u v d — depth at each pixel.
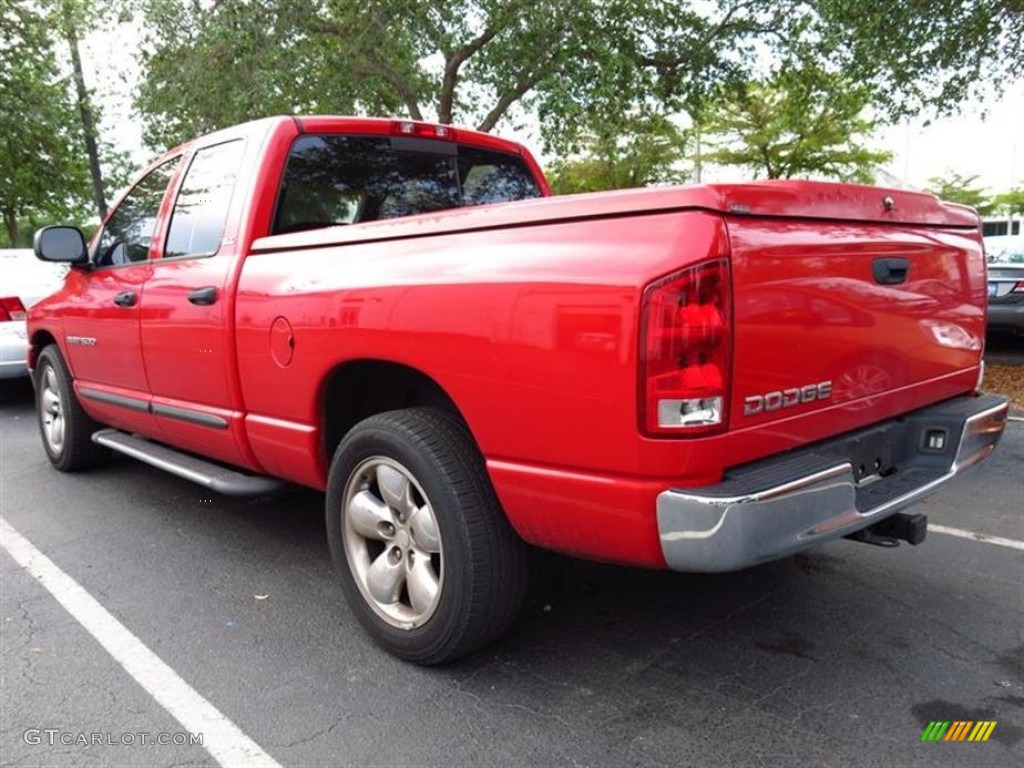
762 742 2.57
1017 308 9.23
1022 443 6.12
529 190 4.92
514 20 10.36
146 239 4.53
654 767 2.46
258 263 3.54
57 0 13.45
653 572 3.85
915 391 3.10
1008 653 3.10
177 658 3.15
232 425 3.73
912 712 2.72
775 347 2.41
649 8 11.38
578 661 3.07
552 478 2.47
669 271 2.18
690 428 2.22
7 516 4.84
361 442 3.04
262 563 4.09
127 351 4.49
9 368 7.69
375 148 4.13
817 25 10.97
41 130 17.34
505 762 2.50
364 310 2.95
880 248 2.80
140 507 4.97
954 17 8.82
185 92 11.28
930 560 3.98
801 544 2.38
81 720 2.75
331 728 2.69
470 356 2.62
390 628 3.07
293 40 10.70
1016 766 2.45
